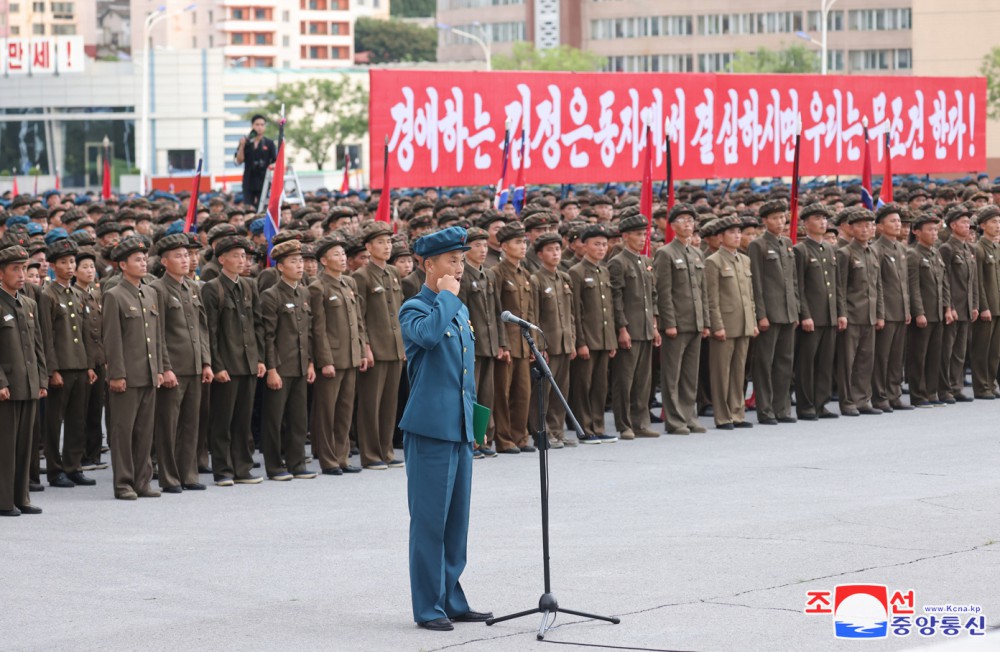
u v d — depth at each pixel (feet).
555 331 63.72
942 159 112.06
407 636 33.81
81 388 58.34
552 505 49.85
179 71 428.15
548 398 64.18
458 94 86.99
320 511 50.24
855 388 73.87
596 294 65.51
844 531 44.11
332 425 59.26
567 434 66.85
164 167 429.38
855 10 459.32
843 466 56.70
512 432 63.62
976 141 114.21
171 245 55.52
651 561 40.68
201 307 56.29
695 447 63.21
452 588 35.17
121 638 34.01
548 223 66.44
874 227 73.56
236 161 99.19
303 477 58.13
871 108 107.04
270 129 402.31
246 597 37.88
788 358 70.95
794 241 77.41
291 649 32.86
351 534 45.93
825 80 104.06
